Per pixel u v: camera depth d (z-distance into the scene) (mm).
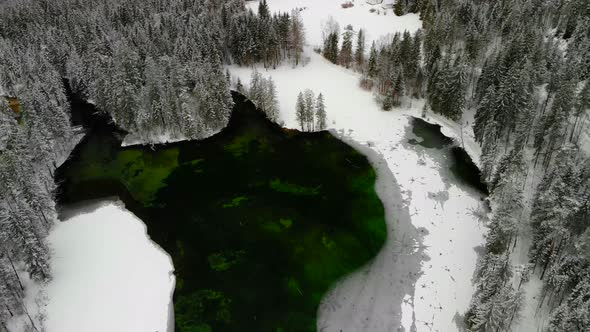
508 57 92062
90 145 92625
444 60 94188
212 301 59938
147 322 57094
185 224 72250
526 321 53781
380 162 83188
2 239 60406
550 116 74938
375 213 72500
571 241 56812
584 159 70188
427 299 58469
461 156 83938
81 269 63844
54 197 78188
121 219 73125
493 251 59156
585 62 88375
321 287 61500
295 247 67562
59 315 57469
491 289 49594
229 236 69875
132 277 62969
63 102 99438
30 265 58938
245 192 78625
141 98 92875
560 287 51281
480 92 92562
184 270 64250
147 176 83312
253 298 60344
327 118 95188
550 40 95500
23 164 74938
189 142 91625
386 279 61750
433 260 63688
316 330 56219
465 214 71125
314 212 73562
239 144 90625
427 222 70000
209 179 82000
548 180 64562
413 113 96312
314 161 84812
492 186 72500
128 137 93875
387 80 98500
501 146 83562
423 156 84188
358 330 55844
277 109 96062
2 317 54656
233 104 98500
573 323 45000
